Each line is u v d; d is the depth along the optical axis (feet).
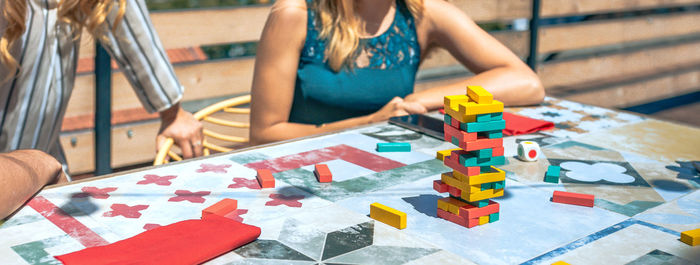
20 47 4.72
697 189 3.73
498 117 3.13
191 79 9.45
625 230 3.14
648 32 15.85
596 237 3.06
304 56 6.06
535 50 12.88
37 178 3.51
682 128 5.07
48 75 5.00
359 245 2.94
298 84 6.19
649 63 16.17
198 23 9.30
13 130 4.99
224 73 9.78
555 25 13.58
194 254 2.72
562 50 13.88
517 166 4.10
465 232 3.10
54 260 2.75
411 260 2.80
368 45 6.13
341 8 5.93
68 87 5.27
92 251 2.76
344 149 4.40
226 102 6.71
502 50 6.25
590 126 5.10
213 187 3.66
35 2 4.72
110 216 3.23
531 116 5.41
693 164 4.14
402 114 5.49
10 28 4.45
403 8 6.31
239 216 3.25
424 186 3.71
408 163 4.12
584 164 4.15
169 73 5.39
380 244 2.96
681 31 16.75
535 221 3.24
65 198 3.44
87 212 3.28
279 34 5.84
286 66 5.89
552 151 4.43
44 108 5.09
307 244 2.94
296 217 3.25
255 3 10.18
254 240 2.97
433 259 2.82
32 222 3.14
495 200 3.51
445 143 4.57
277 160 4.15
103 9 4.74
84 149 9.02
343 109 6.26
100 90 8.73
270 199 3.48
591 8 14.05
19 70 4.80
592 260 2.82
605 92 15.17
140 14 5.16
